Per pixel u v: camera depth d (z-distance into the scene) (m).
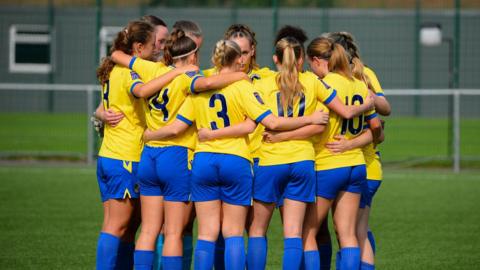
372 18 89.31
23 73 95.88
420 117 91.44
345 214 22.98
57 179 50.03
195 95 22.34
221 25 90.38
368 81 24.08
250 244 22.83
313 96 22.44
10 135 76.88
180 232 22.80
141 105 23.52
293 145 22.20
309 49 23.53
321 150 22.91
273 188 22.41
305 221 23.11
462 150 68.62
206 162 22.02
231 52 22.20
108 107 23.67
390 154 65.75
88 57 94.12
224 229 22.30
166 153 22.45
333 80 22.75
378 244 31.94
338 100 22.39
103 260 23.02
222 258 24.39
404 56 89.75
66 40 94.31
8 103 96.00
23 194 43.91
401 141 74.56
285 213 22.52
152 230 22.89
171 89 22.30
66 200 42.12
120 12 93.38
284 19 88.88
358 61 23.70
